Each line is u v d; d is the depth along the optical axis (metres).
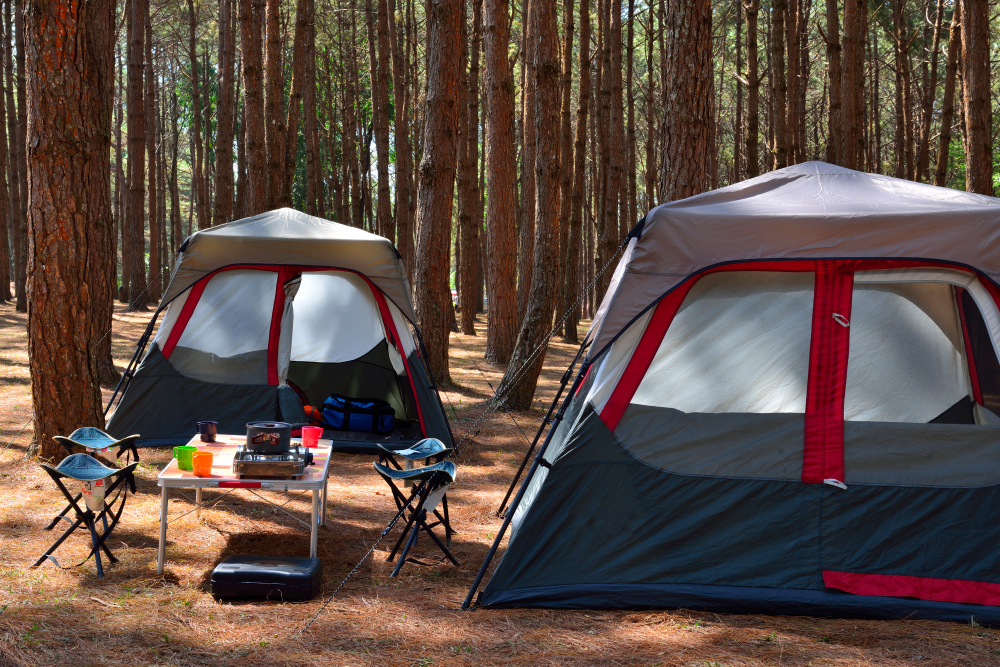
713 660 3.68
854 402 4.63
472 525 5.95
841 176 5.25
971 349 4.64
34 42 6.36
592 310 29.36
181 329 8.06
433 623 4.08
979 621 4.12
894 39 23.11
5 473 6.52
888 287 4.77
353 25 25.03
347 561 5.07
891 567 4.36
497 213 14.49
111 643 3.74
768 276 4.85
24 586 4.39
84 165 6.62
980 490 4.44
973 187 9.97
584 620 4.15
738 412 4.66
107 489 4.65
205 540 5.34
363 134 30.45
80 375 6.71
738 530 4.48
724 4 25.77
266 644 3.78
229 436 5.61
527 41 16.81
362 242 8.20
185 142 39.09
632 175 24.31
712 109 6.99
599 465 4.61
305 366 9.61
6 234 23.55
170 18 30.56
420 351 8.73
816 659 3.70
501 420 9.96
